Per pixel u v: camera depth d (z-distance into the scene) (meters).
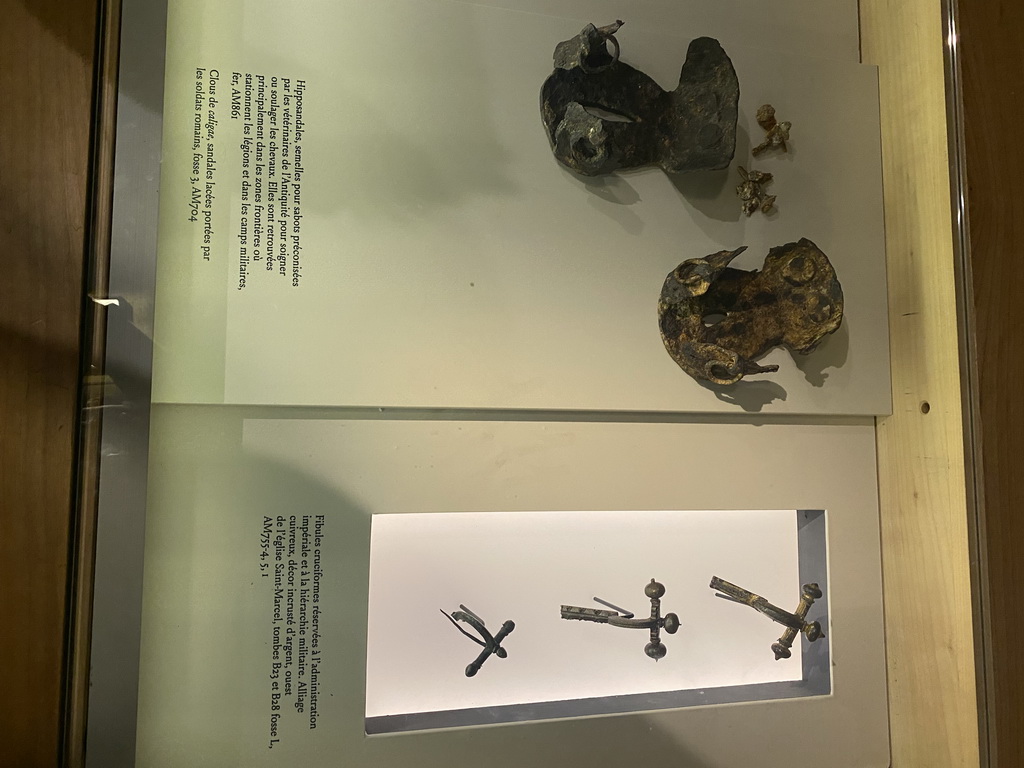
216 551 0.48
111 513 0.45
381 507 0.51
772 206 0.60
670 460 0.58
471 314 0.53
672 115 0.58
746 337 0.58
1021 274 0.57
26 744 0.43
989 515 0.54
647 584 0.60
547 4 0.58
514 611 0.58
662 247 0.58
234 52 0.50
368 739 0.50
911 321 0.61
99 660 0.45
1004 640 0.53
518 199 0.55
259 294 0.50
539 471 0.55
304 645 0.49
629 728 0.55
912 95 0.62
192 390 0.48
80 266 0.45
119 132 0.47
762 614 0.63
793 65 0.63
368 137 0.53
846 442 0.62
